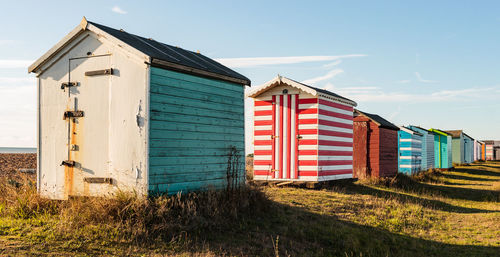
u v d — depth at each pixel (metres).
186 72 10.33
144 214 8.43
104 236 7.77
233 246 8.27
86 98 10.16
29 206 9.57
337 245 9.50
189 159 10.30
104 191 9.74
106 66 9.93
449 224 13.02
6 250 6.71
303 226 10.21
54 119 10.59
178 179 9.95
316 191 15.27
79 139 10.19
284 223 10.20
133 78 9.51
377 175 22.30
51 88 10.70
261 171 17.06
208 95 11.05
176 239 8.12
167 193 9.30
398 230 11.65
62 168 10.38
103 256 6.97
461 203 18.11
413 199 17.25
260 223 9.88
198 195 9.95
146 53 9.34
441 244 10.70
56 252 6.91
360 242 9.90
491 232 12.02
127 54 9.59
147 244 7.72
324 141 16.53
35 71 10.88
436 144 39.00
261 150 17.11
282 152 16.69
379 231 11.15
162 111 9.61
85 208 8.86
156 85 9.50
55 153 10.51
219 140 11.37
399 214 13.34
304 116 16.31
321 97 16.36
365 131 22.81
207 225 8.93
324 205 12.85
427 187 23.78
